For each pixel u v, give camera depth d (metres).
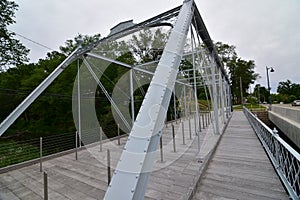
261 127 4.42
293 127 6.45
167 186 2.37
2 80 9.11
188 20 2.35
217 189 2.25
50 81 3.69
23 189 2.59
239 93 34.81
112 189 0.71
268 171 2.72
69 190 2.47
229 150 3.93
